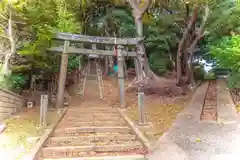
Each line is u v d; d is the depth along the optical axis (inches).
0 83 342.0
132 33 724.7
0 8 319.3
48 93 553.0
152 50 712.4
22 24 354.3
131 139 285.1
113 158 227.8
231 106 368.5
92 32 973.2
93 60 1177.4
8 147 233.0
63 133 302.7
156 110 387.2
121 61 481.7
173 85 517.7
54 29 438.9
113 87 720.3
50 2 375.9
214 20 513.3
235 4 479.2
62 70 455.2
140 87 513.7
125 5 709.9
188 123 303.6
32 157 206.8
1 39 365.1
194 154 212.5
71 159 225.1
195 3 474.6
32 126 300.2
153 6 636.7
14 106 369.4
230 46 389.1
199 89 529.7
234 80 450.0
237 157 201.9
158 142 247.1
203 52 745.6
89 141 278.2
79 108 446.3
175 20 616.4
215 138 247.6
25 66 402.3
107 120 362.6
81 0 796.6
